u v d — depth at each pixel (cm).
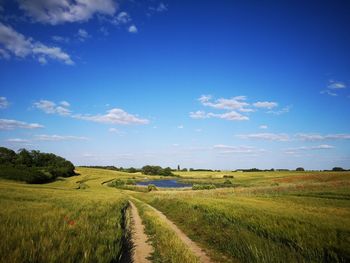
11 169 9694
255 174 16550
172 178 17550
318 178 9181
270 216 2050
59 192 5253
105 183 12412
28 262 762
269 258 1146
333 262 1142
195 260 1162
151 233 1783
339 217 2062
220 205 2781
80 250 935
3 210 1738
